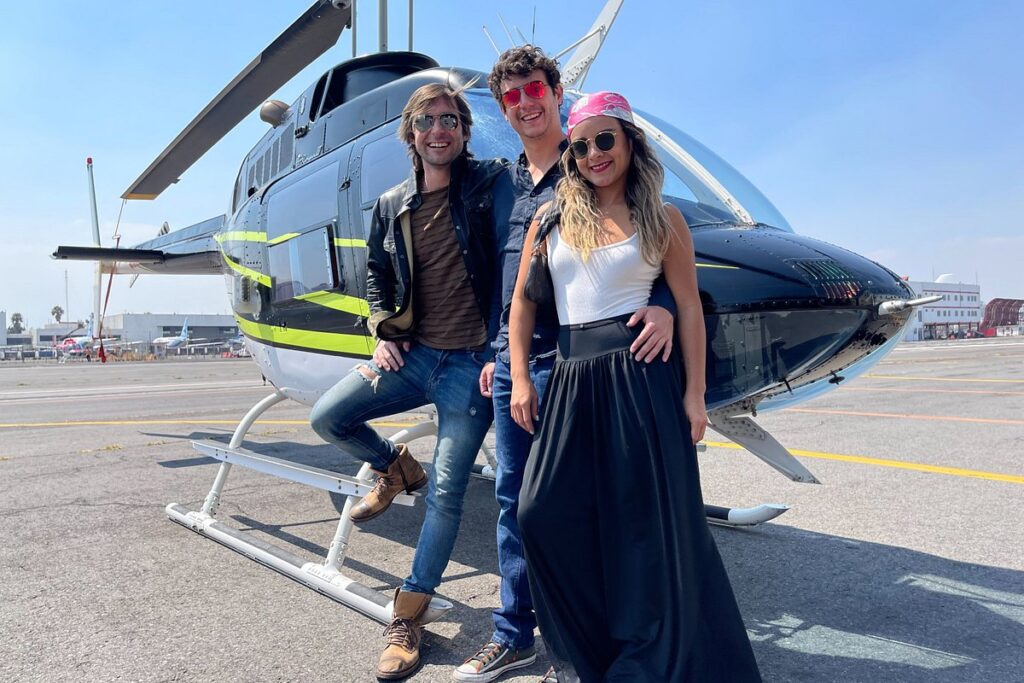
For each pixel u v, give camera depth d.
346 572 3.08
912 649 2.18
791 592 2.70
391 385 2.40
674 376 1.70
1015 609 2.48
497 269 2.17
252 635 2.38
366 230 3.13
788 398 2.44
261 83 5.25
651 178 1.70
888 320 2.12
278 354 3.87
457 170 2.20
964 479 4.56
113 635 2.39
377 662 2.17
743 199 2.91
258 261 4.10
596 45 3.76
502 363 2.05
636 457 1.66
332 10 4.51
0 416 9.88
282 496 4.58
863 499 4.11
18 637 2.39
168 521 3.95
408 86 3.26
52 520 3.98
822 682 1.97
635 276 1.70
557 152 2.06
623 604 1.69
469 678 1.99
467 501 4.32
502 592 2.08
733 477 4.78
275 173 4.32
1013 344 38.03
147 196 7.79
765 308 1.98
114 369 27.91
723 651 1.61
